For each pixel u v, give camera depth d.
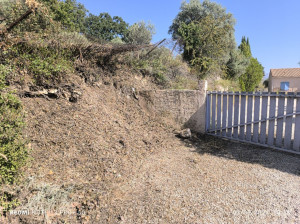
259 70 18.94
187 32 11.26
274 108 4.40
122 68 7.35
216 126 5.47
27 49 4.44
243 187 3.00
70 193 2.61
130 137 4.73
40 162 3.09
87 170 3.26
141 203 2.64
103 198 2.67
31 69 4.41
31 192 2.47
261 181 3.16
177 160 4.06
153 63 8.45
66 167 3.18
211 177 3.34
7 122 2.42
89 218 2.33
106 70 6.66
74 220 2.28
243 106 4.92
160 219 2.36
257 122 4.70
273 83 26.94
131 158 3.94
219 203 2.63
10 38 4.11
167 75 8.61
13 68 4.09
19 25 4.41
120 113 5.73
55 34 5.12
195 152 4.52
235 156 4.24
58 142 3.59
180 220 2.35
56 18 7.40
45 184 2.62
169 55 9.54
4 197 2.22
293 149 4.21
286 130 4.27
